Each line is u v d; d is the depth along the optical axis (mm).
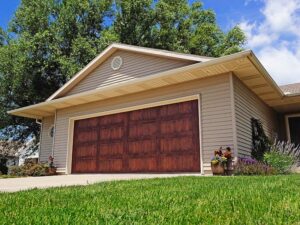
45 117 13727
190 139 8445
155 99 9367
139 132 9625
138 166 9383
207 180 5035
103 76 11516
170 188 3875
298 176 5797
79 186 4680
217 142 7777
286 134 12750
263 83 8867
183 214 2076
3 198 3354
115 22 21438
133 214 2109
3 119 18812
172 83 8992
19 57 18109
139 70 10484
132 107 9883
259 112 10188
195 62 8953
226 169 7066
